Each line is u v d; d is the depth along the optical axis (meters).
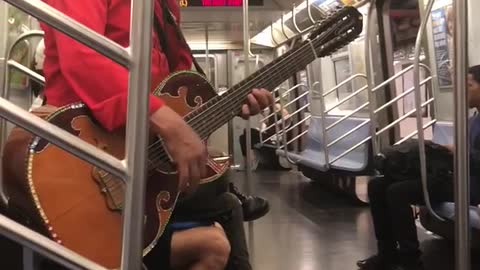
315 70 6.98
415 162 3.46
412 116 5.41
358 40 5.84
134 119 0.89
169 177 1.55
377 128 5.40
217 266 1.86
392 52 5.46
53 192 1.38
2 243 1.69
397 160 3.50
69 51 1.41
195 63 1.97
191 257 1.85
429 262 3.81
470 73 3.50
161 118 1.34
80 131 1.43
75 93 1.48
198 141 1.37
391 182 3.68
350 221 5.25
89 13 1.47
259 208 2.61
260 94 1.82
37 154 1.39
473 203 3.28
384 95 5.52
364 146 5.13
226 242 1.89
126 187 0.90
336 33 2.10
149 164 1.53
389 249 3.69
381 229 3.71
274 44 7.75
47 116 1.42
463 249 1.18
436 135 4.63
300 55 2.00
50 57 1.60
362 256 3.98
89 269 0.95
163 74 1.78
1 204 1.54
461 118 1.16
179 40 1.92
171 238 1.82
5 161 1.43
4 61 2.35
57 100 1.58
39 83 2.58
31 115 0.90
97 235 1.40
